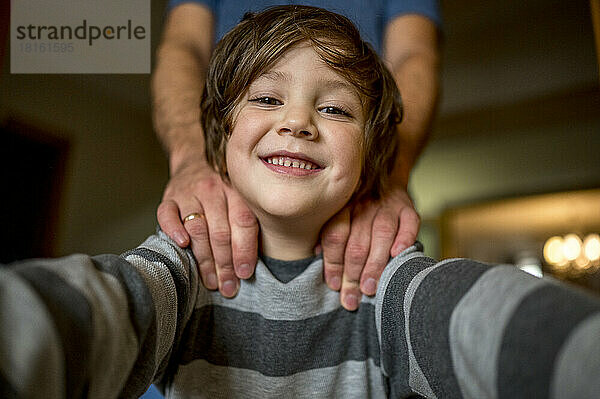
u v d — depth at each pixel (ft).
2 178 7.55
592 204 12.10
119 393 1.11
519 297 0.97
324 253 1.94
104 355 1.00
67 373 0.87
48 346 0.83
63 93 8.39
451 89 9.84
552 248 12.54
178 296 1.54
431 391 1.30
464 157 11.50
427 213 13.46
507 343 0.93
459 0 8.26
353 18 2.98
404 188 2.36
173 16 3.74
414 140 2.81
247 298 1.91
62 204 8.25
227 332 1.89
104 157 8.99
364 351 1.93
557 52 8.86
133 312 1.14
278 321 1.87
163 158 9.87
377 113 2.03
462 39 8.79
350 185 1.76
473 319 1.06
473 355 1.02
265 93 1.76
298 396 1.86
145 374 1.23
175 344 1.68
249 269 1.90
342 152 1.71
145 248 1.65
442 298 1.22
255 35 1.89
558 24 8.39
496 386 0.92
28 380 0.79
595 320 0.81
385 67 2.19
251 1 3.06
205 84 2.23
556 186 11.80
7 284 0.84
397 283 1.66
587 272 12.05
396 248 1.94
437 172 12.16
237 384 1.86
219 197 2.02
